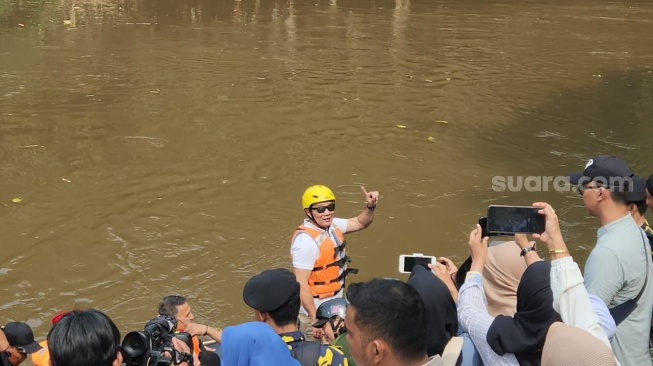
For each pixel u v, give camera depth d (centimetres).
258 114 1255
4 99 1302
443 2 2577
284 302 365
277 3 2500
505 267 424
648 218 890
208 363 412
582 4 2584
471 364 395
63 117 1216
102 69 1534
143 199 929
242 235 845
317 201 559
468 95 1408
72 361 284
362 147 1118
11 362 400
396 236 843
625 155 1113
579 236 843
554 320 346
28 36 1866
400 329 284
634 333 405
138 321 679
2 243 813
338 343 388
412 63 1653
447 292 357
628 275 395
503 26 2142
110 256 795
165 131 1165
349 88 1433
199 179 992
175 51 1722
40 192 941
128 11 2288
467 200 944
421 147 1123
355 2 2548
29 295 718
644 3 2620
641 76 1584
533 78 1548
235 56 1684
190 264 782
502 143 1152
